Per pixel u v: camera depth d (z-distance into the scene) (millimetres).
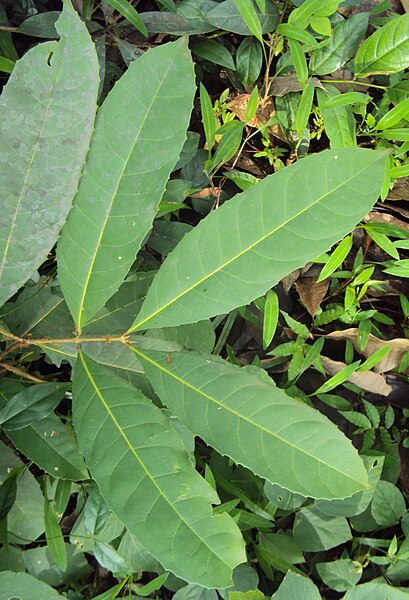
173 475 346
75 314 378
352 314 649
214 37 629
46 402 453
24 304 504
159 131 337
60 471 461
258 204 335
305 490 357
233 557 338
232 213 340
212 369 370
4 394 479
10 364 507
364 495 615
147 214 349
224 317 672
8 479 489
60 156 334
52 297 509
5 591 442
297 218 332
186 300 357
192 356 373
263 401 363
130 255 358
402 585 646
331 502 617
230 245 343
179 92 332
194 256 349
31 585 446
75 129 330
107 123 335
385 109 655
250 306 657
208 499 345
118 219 350
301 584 558
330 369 667
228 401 365
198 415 367
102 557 553
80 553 588
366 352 670
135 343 387
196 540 338
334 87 633
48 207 345
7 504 485
